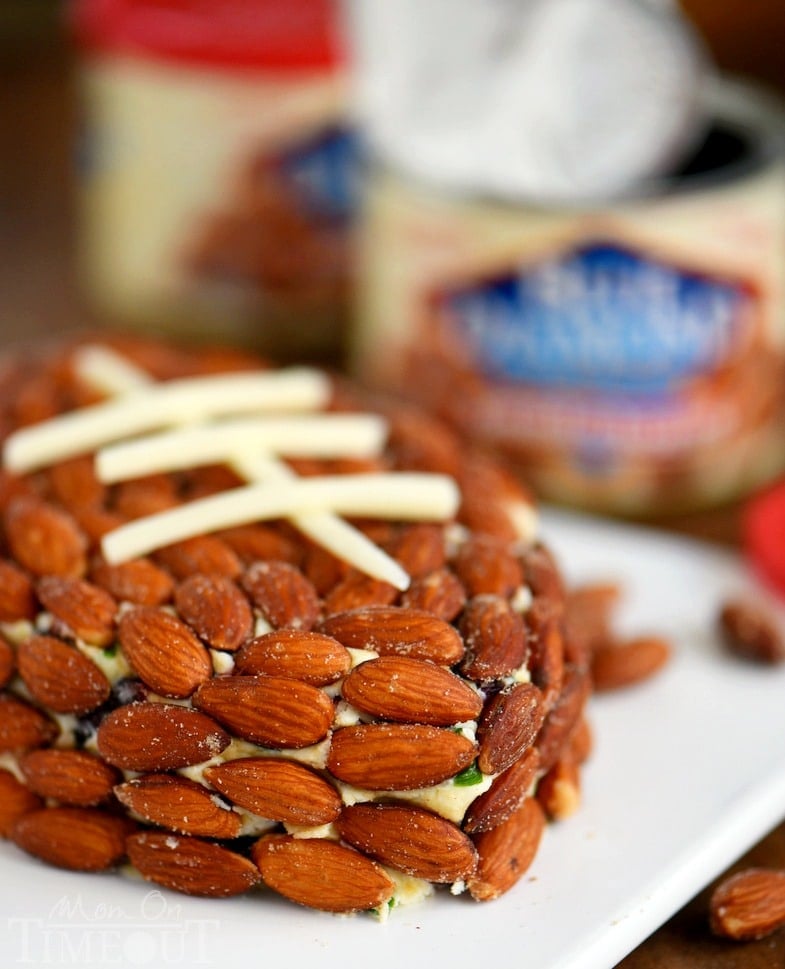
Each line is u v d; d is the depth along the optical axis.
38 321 0.72
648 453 0.61
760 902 0.47
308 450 0.52
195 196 0.68
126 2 0.67
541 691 0.47
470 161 0.61
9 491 0.51
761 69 0.79
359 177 0.64
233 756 0.46
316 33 0.66
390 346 0.63
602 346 0.60
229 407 0.54
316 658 0.46
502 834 0.46
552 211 0.59
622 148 0.61
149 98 0.67
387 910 0.46
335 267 0.69
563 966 0.45
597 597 0.54
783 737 0.51
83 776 0.47
